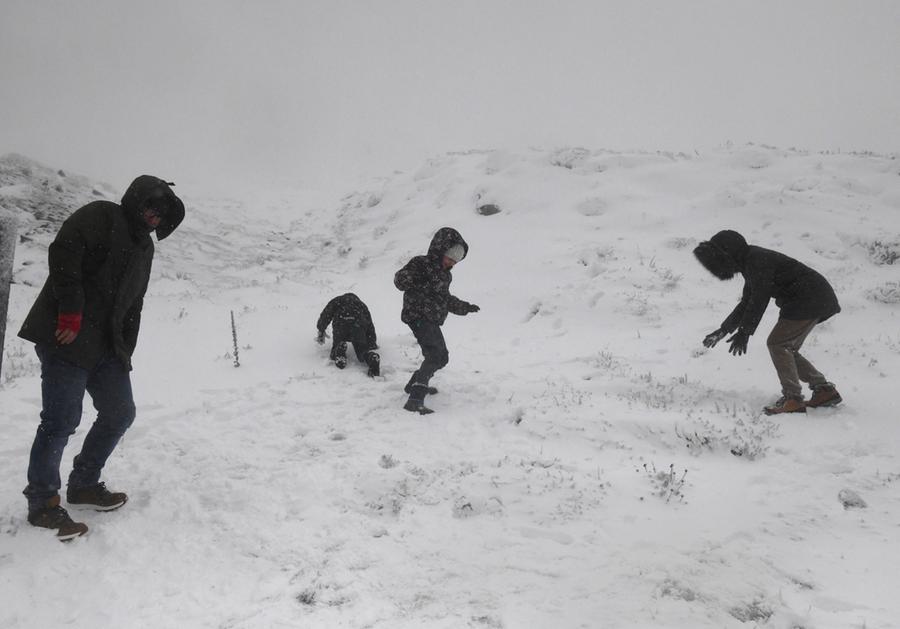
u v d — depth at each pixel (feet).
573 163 61.57
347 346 27.02
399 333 30.73
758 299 18.26
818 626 9.32
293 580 10.63
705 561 11.16
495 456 16.25
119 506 13.12
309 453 16.48
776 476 15.01
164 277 47.26
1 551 11.11
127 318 12.84
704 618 9.51
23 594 10.00
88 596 10.00
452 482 14.65
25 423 18.24
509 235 49.62
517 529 12.55
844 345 24.80
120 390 12.50
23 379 21.89
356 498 13.87
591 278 37.70
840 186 49.98
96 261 11.64
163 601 9.94
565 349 27.25
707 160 60.13
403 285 19.92
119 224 11.74
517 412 19.48
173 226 12.87
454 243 20.04
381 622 9.50
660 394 20.70
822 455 16.05
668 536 12.14
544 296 35.45
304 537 12.05
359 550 11.62
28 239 49.98
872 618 9.43
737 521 12.75
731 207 47.34
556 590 10.36
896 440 16.56
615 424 17.97
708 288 34.60
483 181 60.75
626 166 59.88
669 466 15.69
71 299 11.00
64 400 11.51
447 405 20.53
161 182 12.19
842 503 13.53
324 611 9.77
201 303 36.86
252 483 14.48
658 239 43.45
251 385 22.71
